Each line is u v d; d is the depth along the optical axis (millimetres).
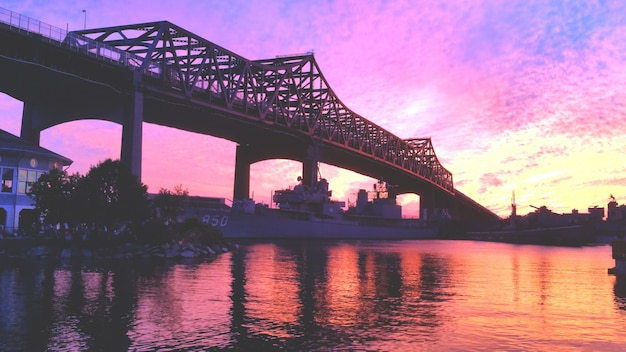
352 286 33562
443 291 31516
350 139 192500
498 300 27750
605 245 166750
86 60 85625
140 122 94938
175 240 64562
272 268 46125
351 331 19484
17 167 61500
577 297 29172
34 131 98875
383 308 24688
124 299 25906
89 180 55125
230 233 121688
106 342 17344
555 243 177250
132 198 56844
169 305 24469
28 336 17969
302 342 17750
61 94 95625
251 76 136500
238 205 129375
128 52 99188
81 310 22750
